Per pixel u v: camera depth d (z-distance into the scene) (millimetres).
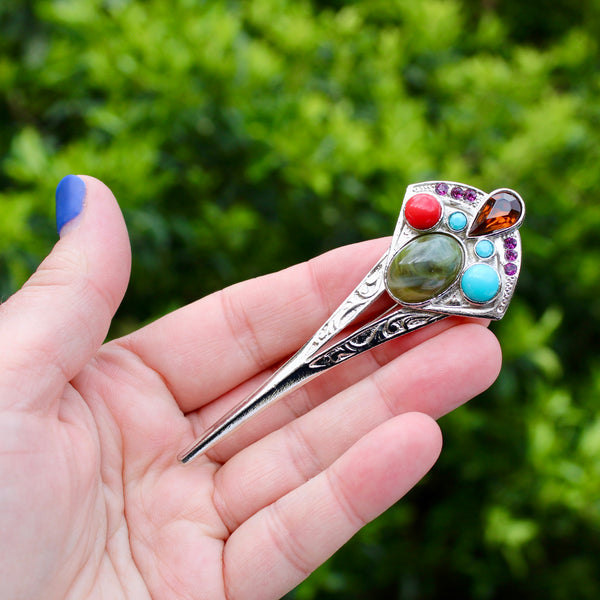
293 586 256
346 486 248
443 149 353
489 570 351
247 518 261
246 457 264
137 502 260
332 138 331
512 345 328
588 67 399
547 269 358
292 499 251
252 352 278
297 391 278
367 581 362
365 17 403
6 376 230
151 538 257
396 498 250
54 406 240
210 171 350
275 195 351
